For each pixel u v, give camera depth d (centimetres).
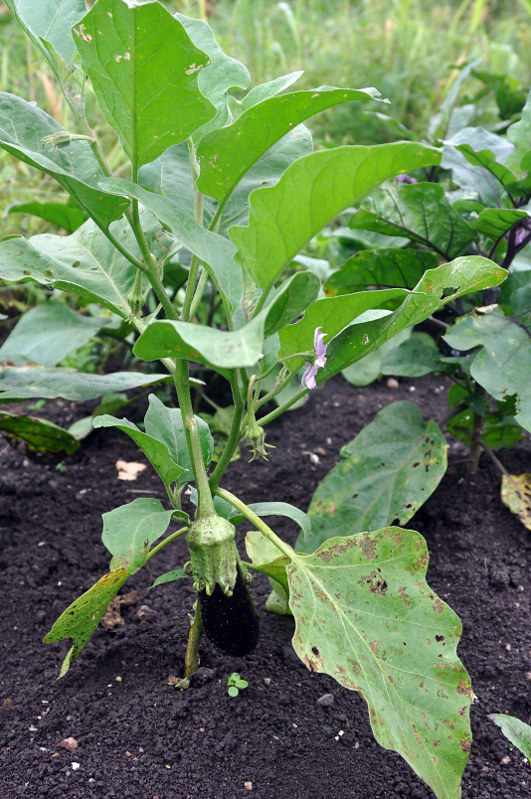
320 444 135
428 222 104
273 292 73
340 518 104
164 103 63
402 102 233
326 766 80
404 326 75
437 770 68
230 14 280
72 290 82
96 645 93
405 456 106
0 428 108
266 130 66
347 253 147
